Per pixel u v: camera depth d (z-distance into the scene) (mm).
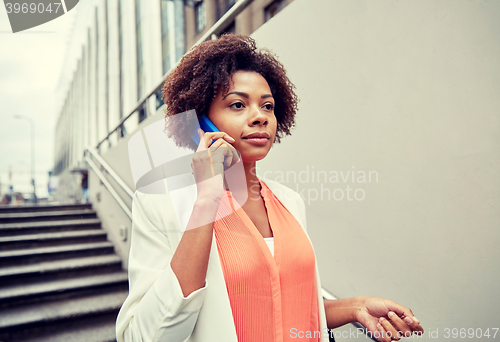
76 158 26562
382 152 1224
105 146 10078
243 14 3574
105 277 3111
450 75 990
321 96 1539
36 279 2939
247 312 602
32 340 2150
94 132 20953
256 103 669
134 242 632
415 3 1108
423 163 1068
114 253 3785
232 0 5523
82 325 2381
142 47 12984
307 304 718
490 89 879
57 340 2148
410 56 1121
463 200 945
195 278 493
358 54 1341
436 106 1030
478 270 900
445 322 985
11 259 3180
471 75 928
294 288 682
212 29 1928
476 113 912
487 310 879
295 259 700
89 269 3221
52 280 2988
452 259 973
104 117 18484
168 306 475
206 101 690
